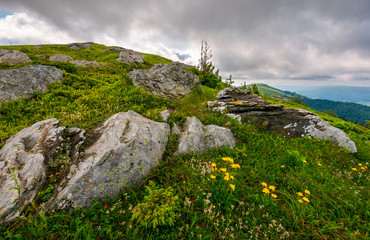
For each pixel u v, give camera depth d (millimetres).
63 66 13961
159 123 6285
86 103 8797
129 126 5348
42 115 7695
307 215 3576
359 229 3365
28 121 7074
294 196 4070
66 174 3949
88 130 5723
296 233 3170
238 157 5828
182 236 2979
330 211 3691
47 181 3771
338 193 4273
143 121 5953
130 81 11961
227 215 3355
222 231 3107
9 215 3041
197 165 5082
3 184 3434
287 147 7086
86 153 4520
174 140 5988
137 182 4352
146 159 4703
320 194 4258
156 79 12609
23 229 2943
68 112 7676
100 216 3387
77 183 3680
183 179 4242
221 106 10562
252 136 7453
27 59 20625
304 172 5113
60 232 2902
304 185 4512
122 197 3961
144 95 9875
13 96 8422
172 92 12273
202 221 3311
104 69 20312
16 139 4672
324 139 8305
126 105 8781
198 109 10047
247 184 4535
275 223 3316
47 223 3084
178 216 3178
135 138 4793
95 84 12477
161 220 2979
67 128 5230
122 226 3182
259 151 6367
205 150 6277
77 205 3512
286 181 4742
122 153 4375
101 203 3738
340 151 7410
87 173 3846
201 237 2902
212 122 8102
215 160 5477
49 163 4047
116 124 5445
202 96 13195
